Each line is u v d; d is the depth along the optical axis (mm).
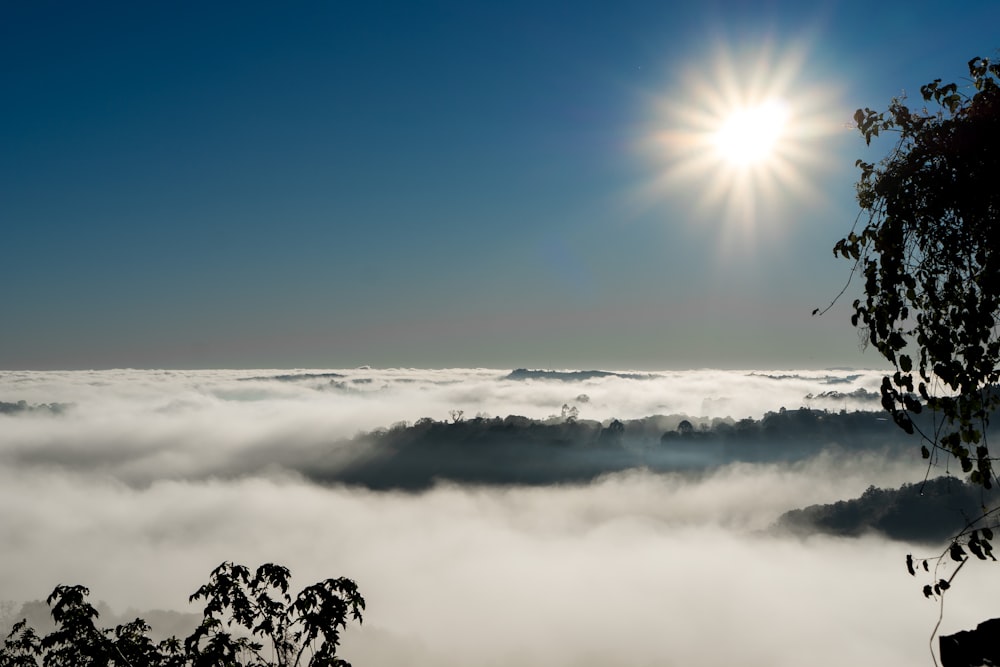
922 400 4250
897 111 4262
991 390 3982
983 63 4062
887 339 4332
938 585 4164
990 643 4328
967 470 4039
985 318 3996
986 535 3957
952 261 4168
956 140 4000
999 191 3928
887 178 4328
